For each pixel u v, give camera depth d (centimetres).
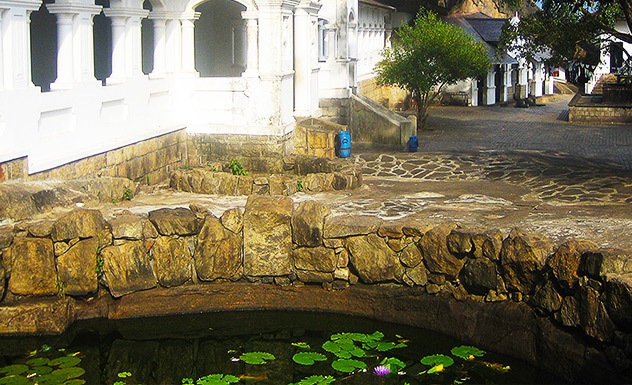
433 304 1048
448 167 1733
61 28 1270
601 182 1506
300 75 1891
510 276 984
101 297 1055
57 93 1238
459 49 2702
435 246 1038
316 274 1099
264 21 1609
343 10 2219
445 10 4047
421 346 1021
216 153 1662
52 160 1211
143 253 1064
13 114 1137
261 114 1636
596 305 872
